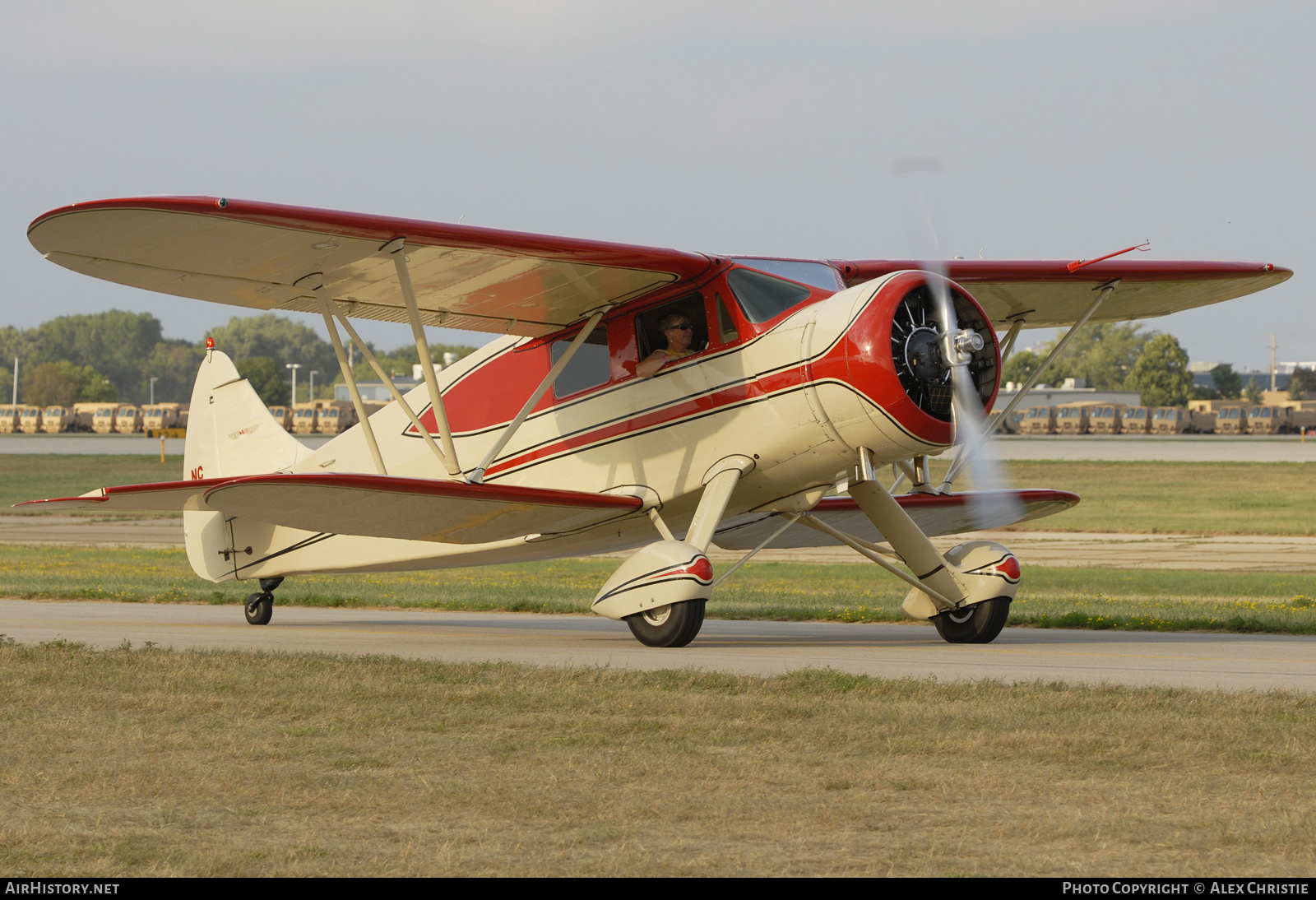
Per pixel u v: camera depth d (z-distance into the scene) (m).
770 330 27.12
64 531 94.25
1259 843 11.07
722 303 27.80
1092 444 184.00
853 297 26.08
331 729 16.47
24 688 19.81
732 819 12.06
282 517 28.75
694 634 26.77
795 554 77.06
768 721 16.84
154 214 22.14
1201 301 35.28
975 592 28.64
